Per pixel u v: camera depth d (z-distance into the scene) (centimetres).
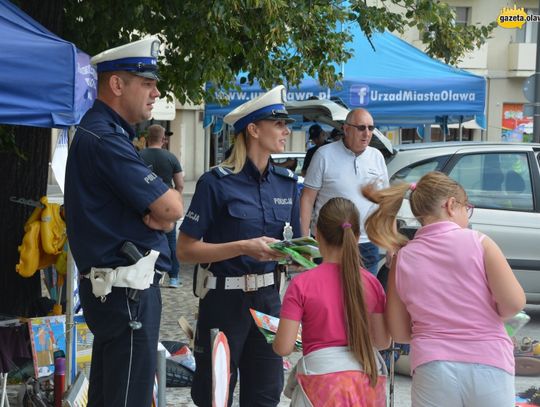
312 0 889
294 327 374
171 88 898
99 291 388
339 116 872
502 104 3478
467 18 3366
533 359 698
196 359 468
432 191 373
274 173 471
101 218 392
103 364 406
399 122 1396
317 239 389
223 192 453
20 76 486
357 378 367
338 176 684
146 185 387
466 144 890
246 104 464
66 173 404
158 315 405
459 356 353
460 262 359
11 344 648
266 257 431
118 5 791
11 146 713
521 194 883
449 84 1223
